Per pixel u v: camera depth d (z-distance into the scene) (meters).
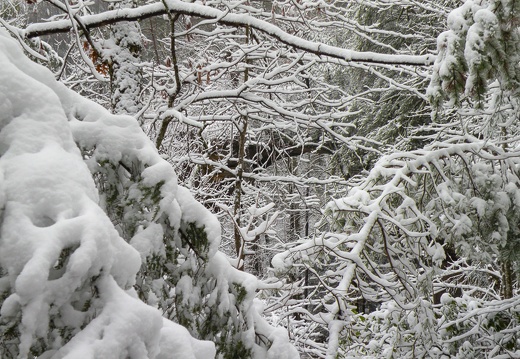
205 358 1.93
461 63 4.02
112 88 5.68
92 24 5.43
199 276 2.68
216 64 6.21
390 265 5.23
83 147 2.30
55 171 1.57
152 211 2.33
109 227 1.62
